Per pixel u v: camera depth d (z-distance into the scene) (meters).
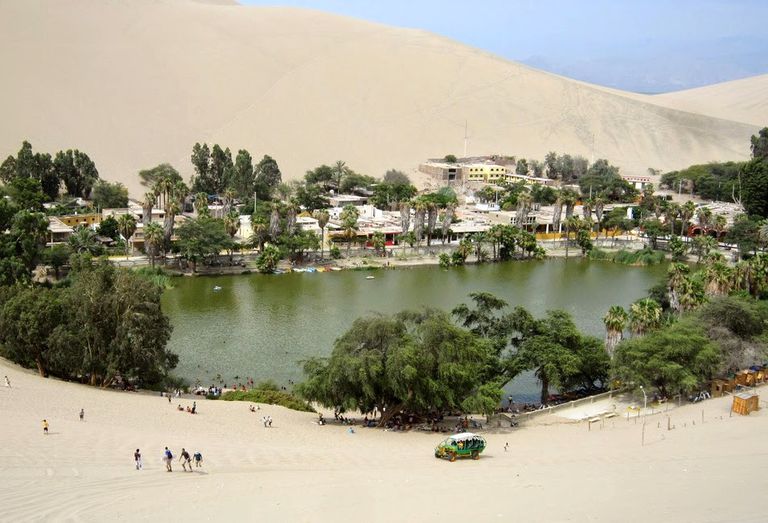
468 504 46.34
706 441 68.00
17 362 96.62
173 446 63.38
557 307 145.75
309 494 49.12
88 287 94.25
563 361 89.44
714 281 122.94
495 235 195.12
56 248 157.25
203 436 70.25
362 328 82.62
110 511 44.03
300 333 124.88
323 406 86.94
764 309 105.44
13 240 138.62
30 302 93.44
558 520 42.38
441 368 80.06
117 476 52.16
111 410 77.25
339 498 48.09
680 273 117.56
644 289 165.38
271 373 106.12
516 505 45.84
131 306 92.81
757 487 48.06
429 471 58.03
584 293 160.00
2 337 95.62
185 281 162.00
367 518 43.59
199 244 168.75
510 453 68.12
